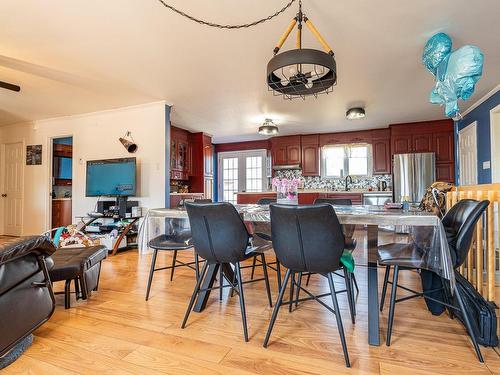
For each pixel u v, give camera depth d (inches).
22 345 64.0
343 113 200.7
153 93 159.9
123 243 170.2
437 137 223.9
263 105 181.8
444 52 98.0
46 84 145.7
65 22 92.9
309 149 270.4
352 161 264.4
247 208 100.0
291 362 59.2
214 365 58.3
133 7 85.4
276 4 83.9
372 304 67.9
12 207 231.3
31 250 62.8
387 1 82.8
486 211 77.3
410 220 61.2
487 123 165.0
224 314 82.6
